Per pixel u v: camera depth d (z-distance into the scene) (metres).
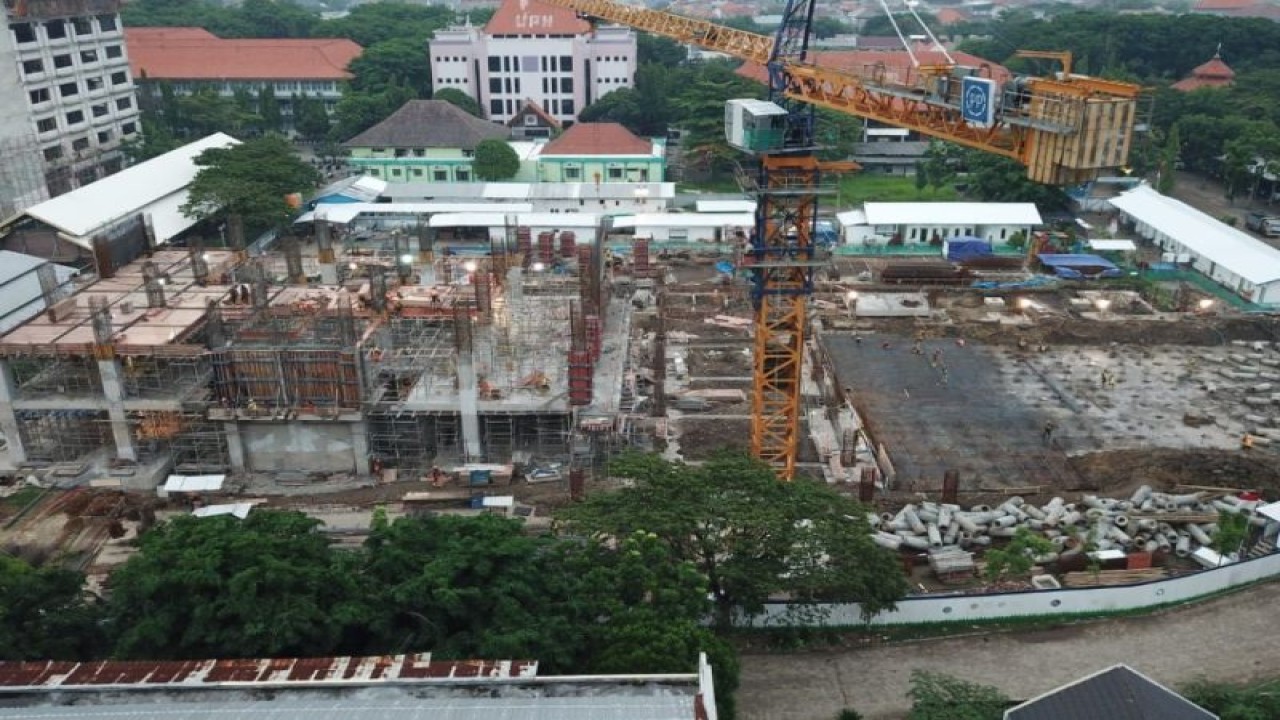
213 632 38.44
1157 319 95.50
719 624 50.22
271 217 116.00
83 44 144.88
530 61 183.38
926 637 50.97
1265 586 55.03
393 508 64.94
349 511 64.56
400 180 143.25
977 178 134.88
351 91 174.88
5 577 41.19
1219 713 42.00
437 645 39.50
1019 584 55.62
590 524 48.66
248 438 69.25
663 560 44.97
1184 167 159.88
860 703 45.94
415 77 190.12
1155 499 63.09
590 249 81.88
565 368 74.88
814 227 65.31
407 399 70.19
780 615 50.69
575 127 145.50
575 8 102.62
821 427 76.50
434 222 119.31
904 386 83.00
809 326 95.00
